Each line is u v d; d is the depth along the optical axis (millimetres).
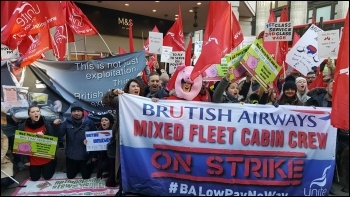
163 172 3723
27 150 4375
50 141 4449
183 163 3721
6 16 5098
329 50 5625
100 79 5367
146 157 3736
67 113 5230
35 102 5129
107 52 12242
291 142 3789
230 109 3793
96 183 4379
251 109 3799
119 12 12805
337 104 3535
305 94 4906
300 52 5938
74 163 4547
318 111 3826
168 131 3756
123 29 12984
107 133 4441
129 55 5469
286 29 5422
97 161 4676
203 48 3906
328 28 9508
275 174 3734
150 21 14062
